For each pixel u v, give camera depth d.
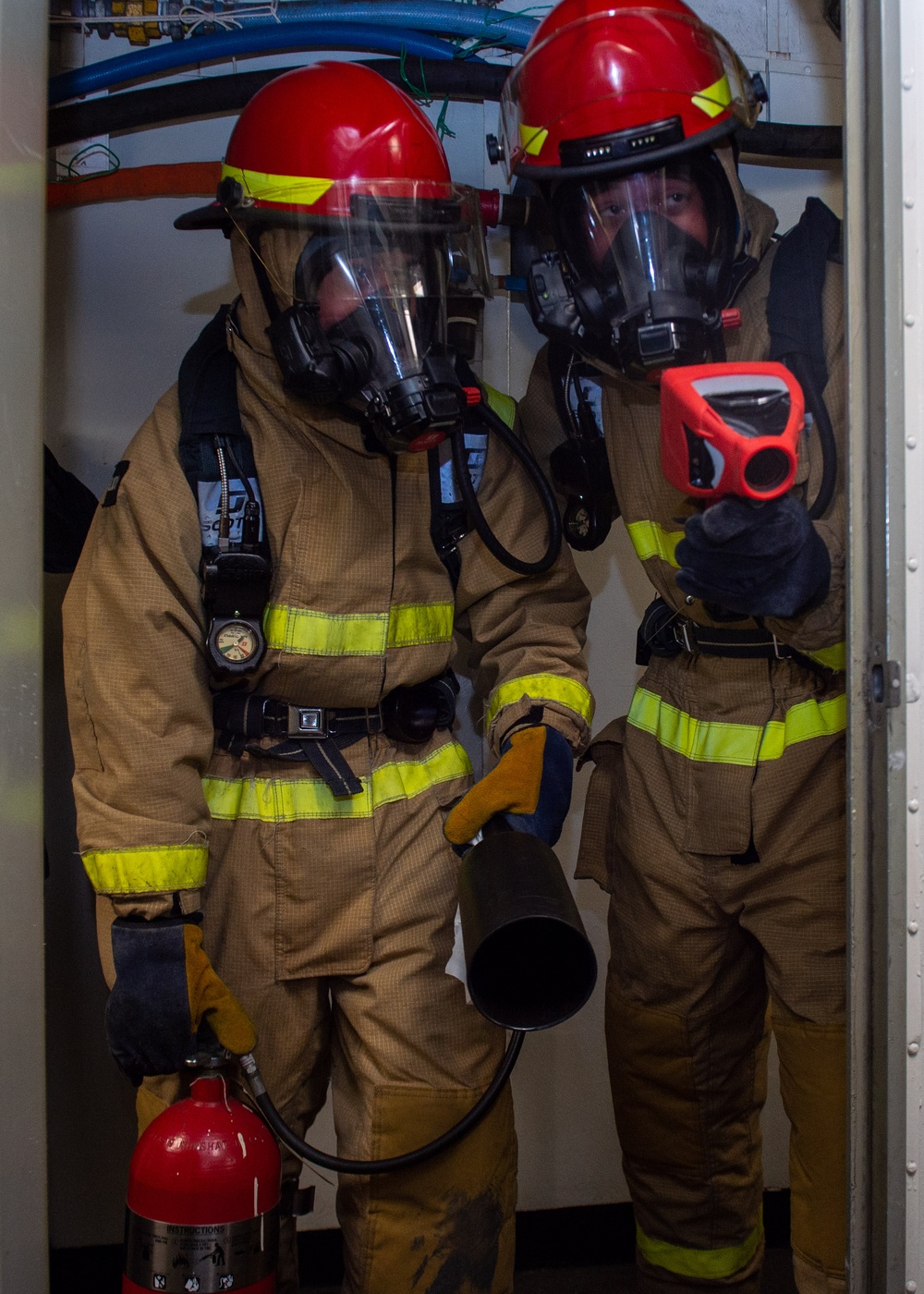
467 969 1.07
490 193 1.68
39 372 1.09
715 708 1.43
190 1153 1.19
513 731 1.37
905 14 1.02
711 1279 1.56
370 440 1.34
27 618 1.06
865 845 1.06
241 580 1.29
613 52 1.28
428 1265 1.31
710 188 1.30
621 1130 1.60
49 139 1.75
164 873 1.22
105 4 1.76
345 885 1.34
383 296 1.25
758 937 1.41
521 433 1.61
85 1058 1.83
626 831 1.53
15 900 1.03
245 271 1.33
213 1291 1.17
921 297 1.04
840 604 1.23
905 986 1.04
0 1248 0.98
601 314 1.33
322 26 1.75
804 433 1.29
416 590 1.41
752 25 1.89
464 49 1.82
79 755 1.28
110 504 1.32
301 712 1.35
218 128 1.81
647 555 1.43
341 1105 1.41
